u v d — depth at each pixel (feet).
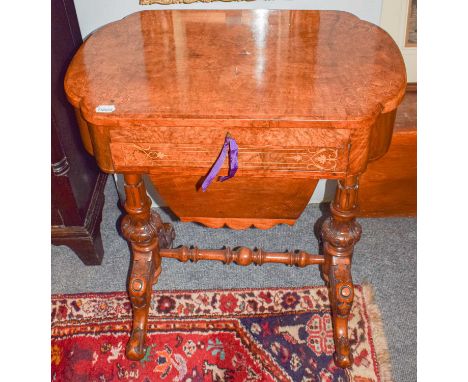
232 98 3.11
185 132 3.08
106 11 4.75
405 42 5.02
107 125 3.04
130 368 4.32
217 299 4.86
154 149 3.17
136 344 4.24
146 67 3.48
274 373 4.26
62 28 4.32
